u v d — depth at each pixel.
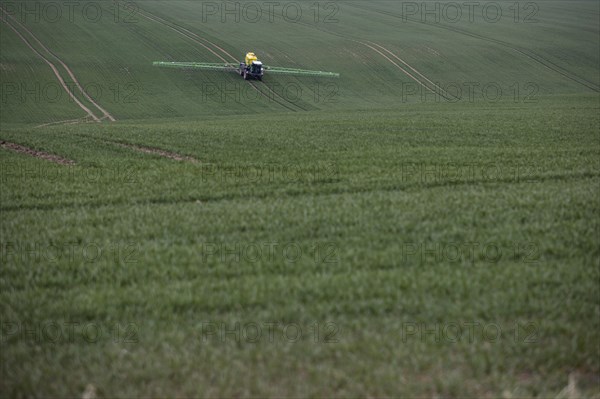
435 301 36.81
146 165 78.81
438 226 49.88
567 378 29.97
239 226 51.41
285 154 84.75
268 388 29.14
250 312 35.81
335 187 65.06
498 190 62.16
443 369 30.47
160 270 42.22
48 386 29.58
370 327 34.09
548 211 53.09
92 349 32.62
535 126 113.50
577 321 34.66
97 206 60.62
